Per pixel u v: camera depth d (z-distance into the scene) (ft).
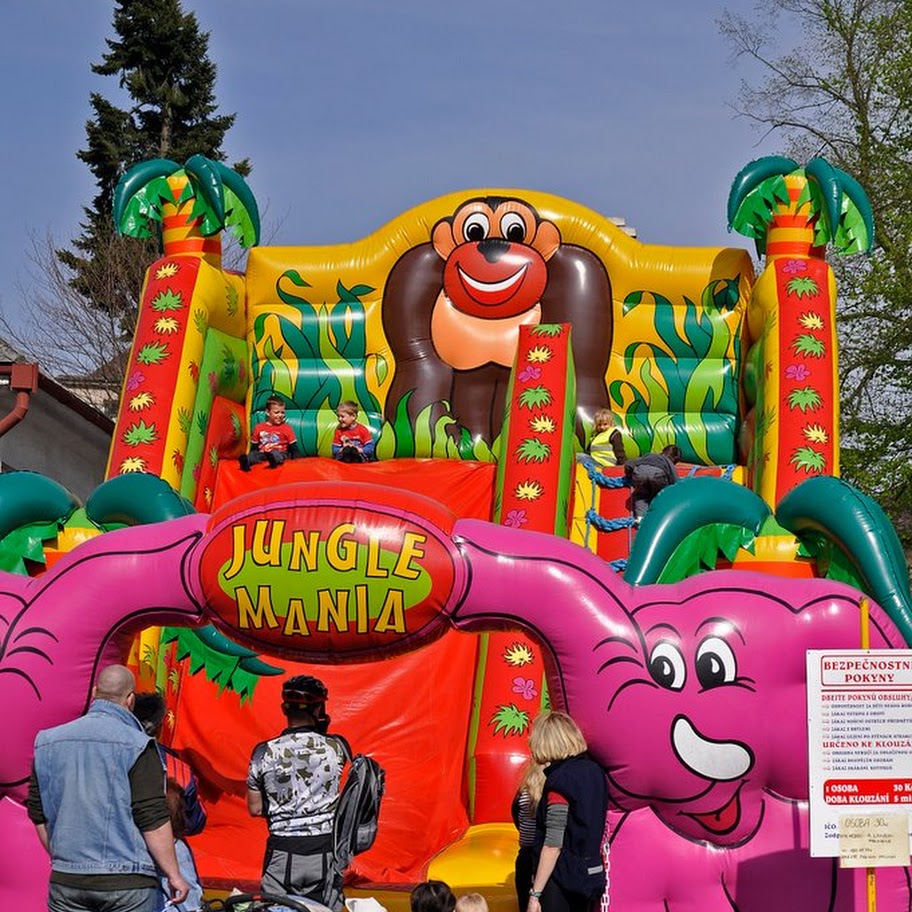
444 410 37.58
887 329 75.56
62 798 17.79
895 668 19.98
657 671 21.67
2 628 22.79
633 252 37.37
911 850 19.97
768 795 22.02
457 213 37.91
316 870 19.58
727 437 37.04
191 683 31.65
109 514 27.04
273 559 21.56
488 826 26.71
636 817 22.04
